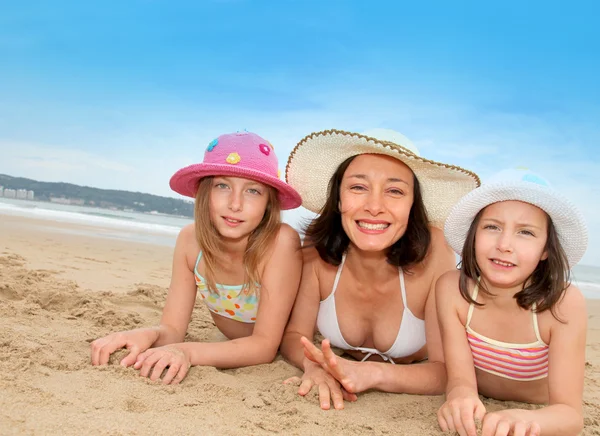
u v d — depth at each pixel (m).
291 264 3.00
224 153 2.90
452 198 2.93
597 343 4.57
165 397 2.18
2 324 3.03
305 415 2.20
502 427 2.03
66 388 2.11
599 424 2.51
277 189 2.99
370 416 2.31
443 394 2.69
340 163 2.91
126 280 5.45
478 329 2.55
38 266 5.65
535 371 2.56
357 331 3.09
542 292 2.39
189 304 3.18
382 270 2.91
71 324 3.29
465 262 2.54
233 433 1.89
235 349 2.84
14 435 1.64
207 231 2.97
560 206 2.33
